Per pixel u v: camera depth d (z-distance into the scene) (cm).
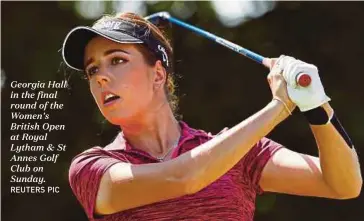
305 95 990
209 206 1009
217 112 2991
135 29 1055
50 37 2992
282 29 3002
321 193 1073
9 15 3048
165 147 1071
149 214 1003
